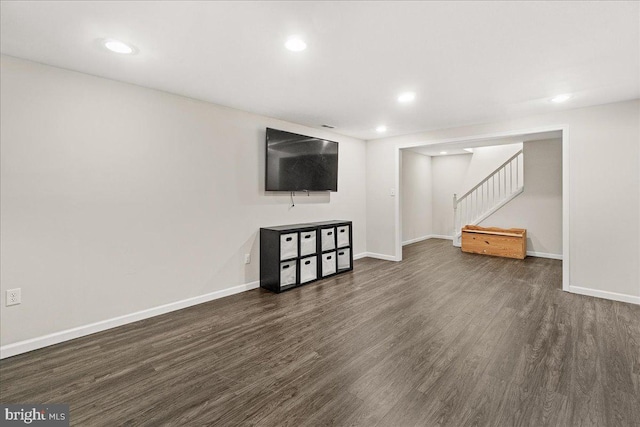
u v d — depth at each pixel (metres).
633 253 3.27
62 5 1.62
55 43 2.04
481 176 7.27
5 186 2.22
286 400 1.75
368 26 1.84
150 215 2.95
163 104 3.01
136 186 2.85
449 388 1.85
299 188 4.25
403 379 1.94
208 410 1.67
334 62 2.35
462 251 6.18
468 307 3.17
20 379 1.96
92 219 2.61
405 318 2.90
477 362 2.13
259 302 3.36
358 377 1.97
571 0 1.58
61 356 2.24
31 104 2.31
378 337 2.52
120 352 2.30
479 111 3.68
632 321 2.79
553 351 2.26
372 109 3.62
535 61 2.32
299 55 2.23
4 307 2.23
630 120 3.25
